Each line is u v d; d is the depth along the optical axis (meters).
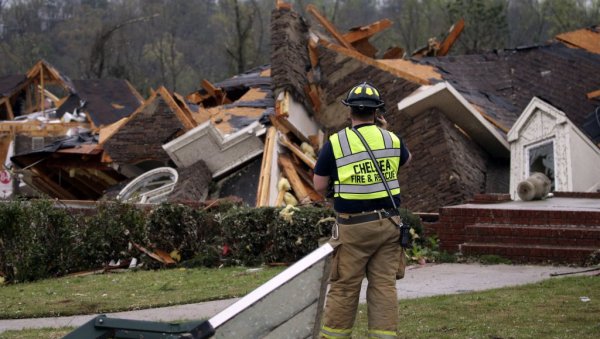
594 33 41.28
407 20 83.88
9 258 21.38
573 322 12.77
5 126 62.28
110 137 37.97
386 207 10.11
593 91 38.00
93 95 70.62
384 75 33.56
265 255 21.70
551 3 82.56
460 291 16.09
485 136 32.09
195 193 32.94
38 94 79.00
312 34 37.56
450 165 29.47
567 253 19.22
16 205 21.72
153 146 37.47
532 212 20.31
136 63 96.19
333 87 35.78
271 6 88.69
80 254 22.42
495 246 20.08
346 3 93.75
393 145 10.27
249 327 8.35
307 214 21.41
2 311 15.90
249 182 34.91
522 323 12.80
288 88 34.84
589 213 19.83
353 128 10.28
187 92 94.44
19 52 104.44
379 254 10.16
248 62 74.75
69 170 39.38
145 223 22.64
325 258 8.62
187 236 22.61
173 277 20.02
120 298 17.00
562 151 28.12
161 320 14.39
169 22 102.25
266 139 34.12
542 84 38.31
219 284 18.33
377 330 9.95
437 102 30.83
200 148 35.03
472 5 68.38
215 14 103.25
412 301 14.91
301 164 34.44
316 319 8.60
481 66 39.22
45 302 16.88
